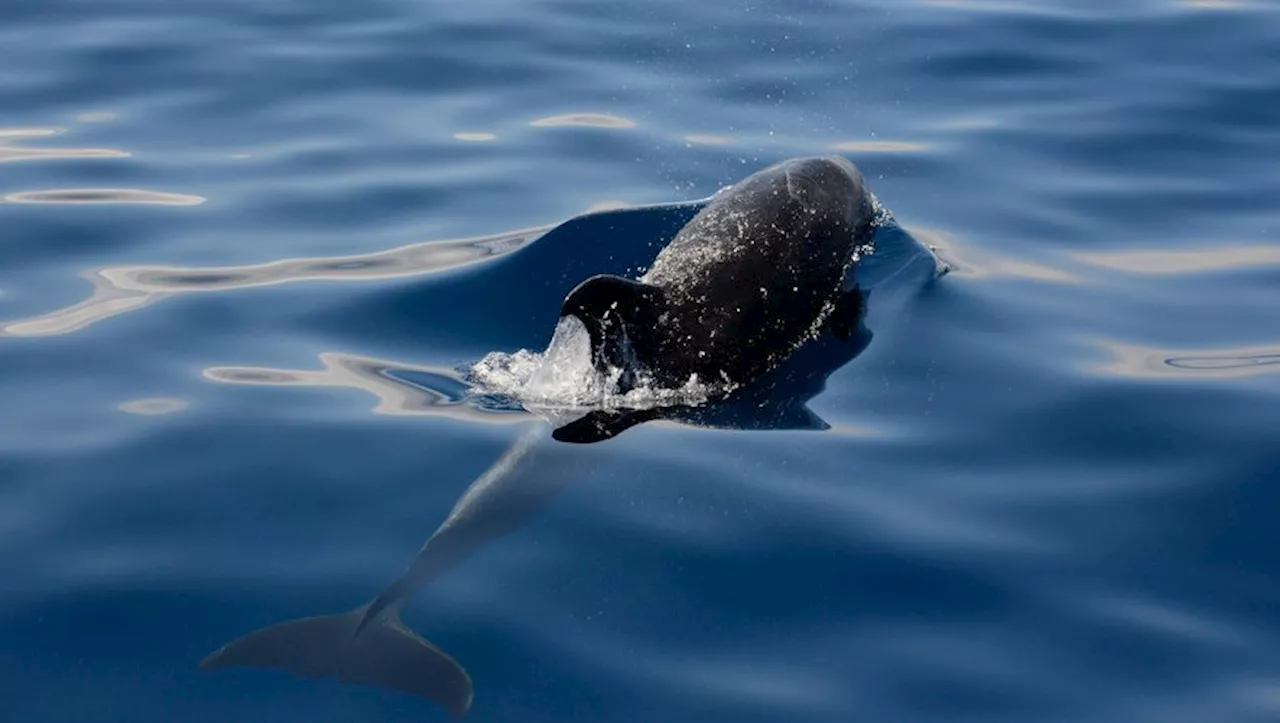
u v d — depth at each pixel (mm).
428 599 8867
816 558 9383
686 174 15586
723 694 8203
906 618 8891
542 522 9609
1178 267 13711
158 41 18609
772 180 13359
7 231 13984
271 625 8648
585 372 11266
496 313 12664
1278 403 11312
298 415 11000
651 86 17719
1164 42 18734
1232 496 10195
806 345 12102
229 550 9383
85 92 17203
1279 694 8320
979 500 10094
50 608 8828
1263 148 16125
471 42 18906
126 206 14625
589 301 11031
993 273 13539
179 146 16016
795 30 19297
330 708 8016
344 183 15305
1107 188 15344
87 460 10375
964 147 16234
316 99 17250
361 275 13359
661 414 11023
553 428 10688
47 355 11875
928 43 18875
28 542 9453
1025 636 8789
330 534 9555
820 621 8828
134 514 9773
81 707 8039
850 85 17797
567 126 16688
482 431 10750
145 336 12234
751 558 9352
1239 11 19625
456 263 13531
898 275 13320
